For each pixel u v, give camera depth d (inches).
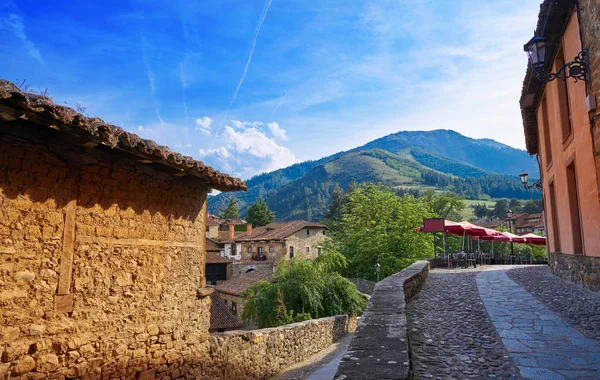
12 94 152.9
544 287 436.1
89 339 222.1
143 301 261.7
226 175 317.1
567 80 422.3
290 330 504.1
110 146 205.5
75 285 216.4
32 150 195.9
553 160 534.9
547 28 394.3
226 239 2363.4
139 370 254.8
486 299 377.7
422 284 484.1
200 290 320.2
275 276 797.2
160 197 281.3
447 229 817.5
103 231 234.4
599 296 355.3
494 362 207.8
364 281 1228.5
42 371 196.7
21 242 191.0
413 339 251.1
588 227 392.5
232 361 365.1
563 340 240.8
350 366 157.1
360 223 1562.5
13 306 186.5
